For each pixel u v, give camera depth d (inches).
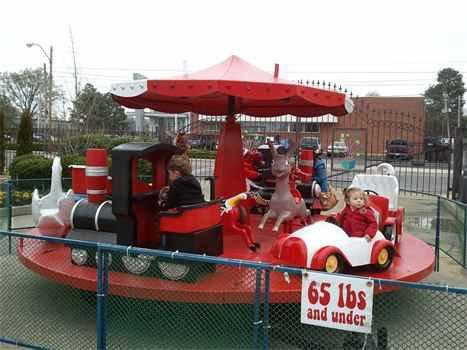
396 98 1482.5
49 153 668.1
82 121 701.3
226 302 152.8
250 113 309.9
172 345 153.9
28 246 213.3
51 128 681.0
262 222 220.5
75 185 228.4
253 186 280.4
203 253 169.6
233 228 201.8
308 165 289.4
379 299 193.0
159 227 173.8
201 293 152.9
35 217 225.8
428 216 444.5
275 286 158.1
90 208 188.2
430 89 3070.9
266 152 299.4
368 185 247.8
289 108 287.1
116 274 171.6
